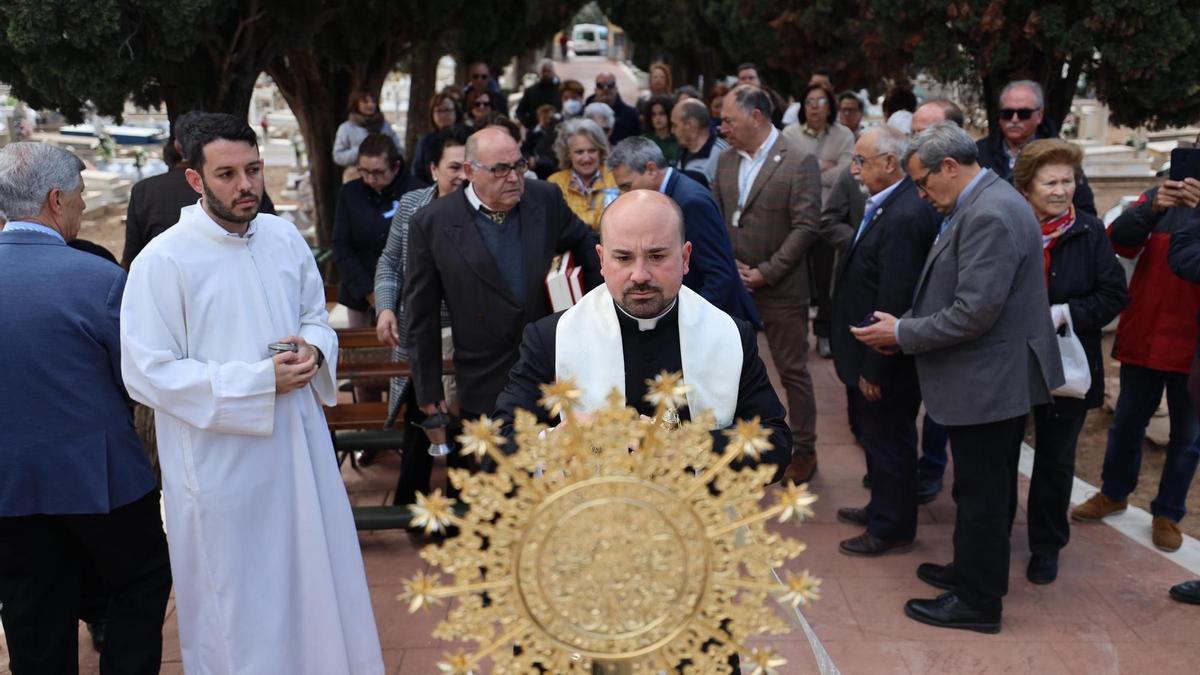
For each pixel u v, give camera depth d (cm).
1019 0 563
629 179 419
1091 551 453
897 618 399
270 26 608
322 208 915
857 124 843
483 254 377
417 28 856
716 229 416
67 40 470
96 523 312
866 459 536
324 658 311
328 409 504
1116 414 471
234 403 284
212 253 293
